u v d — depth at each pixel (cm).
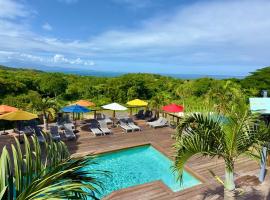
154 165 945
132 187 677
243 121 410
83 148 1034
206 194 645
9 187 176
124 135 1244
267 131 415
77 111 1231
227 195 456
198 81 3055
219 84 2828
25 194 164
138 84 3102
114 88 2995
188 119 426
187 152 421
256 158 450
